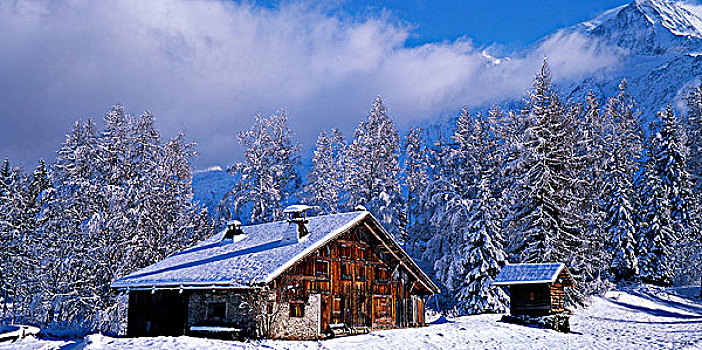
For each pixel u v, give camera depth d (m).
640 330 33.66
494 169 51.38
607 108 64.69
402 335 26.61
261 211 50.16
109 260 38.03
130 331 28.27
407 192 58.84
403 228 54.88
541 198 40.19
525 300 33.16
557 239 39.62
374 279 30.20
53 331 30.12
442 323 33.91
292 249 26.39
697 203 54.66
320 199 54.88
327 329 26.59
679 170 56.88
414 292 33.53
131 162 43.25
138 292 28.56
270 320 24.48
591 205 43.75
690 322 37.59
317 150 57.94
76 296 37.69
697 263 50.69
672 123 58.78
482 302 40.06
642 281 52.19
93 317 36.66
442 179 50.00
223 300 25.38
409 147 58.50
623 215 52.72
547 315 32.16
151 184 42.12
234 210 50.62
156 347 20.89
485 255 40.53
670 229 53.50
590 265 39.88
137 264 38.78
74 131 42.25
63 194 39.56
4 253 38.38
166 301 27.25
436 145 59.62
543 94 43.22
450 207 46.19
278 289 24.97
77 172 40.62
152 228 40.34
